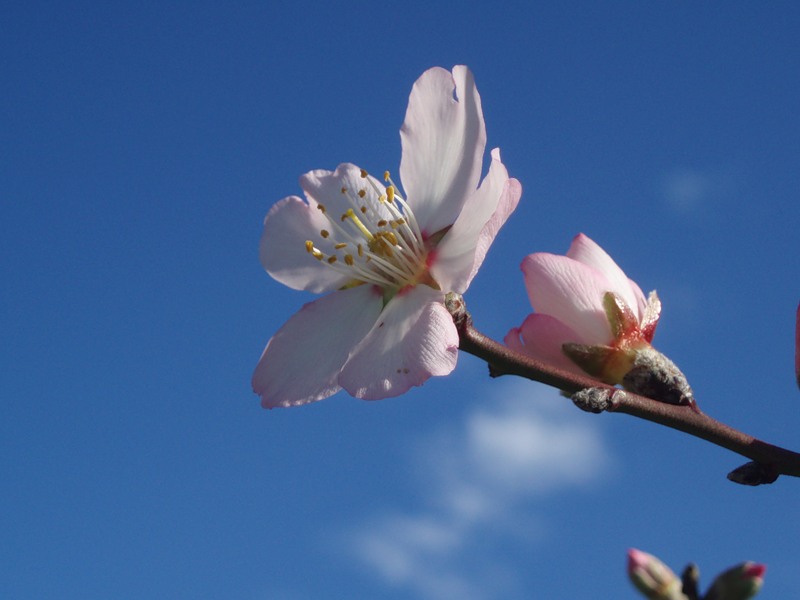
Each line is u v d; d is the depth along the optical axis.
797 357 0.25
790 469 0.25
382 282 0.27
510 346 0.27
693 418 0.25
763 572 0.23
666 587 0.23
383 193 0.28
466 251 0.26
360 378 0.26
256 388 0.27
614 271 0.27
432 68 0.27
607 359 0.26
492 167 0.26
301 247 0.28
